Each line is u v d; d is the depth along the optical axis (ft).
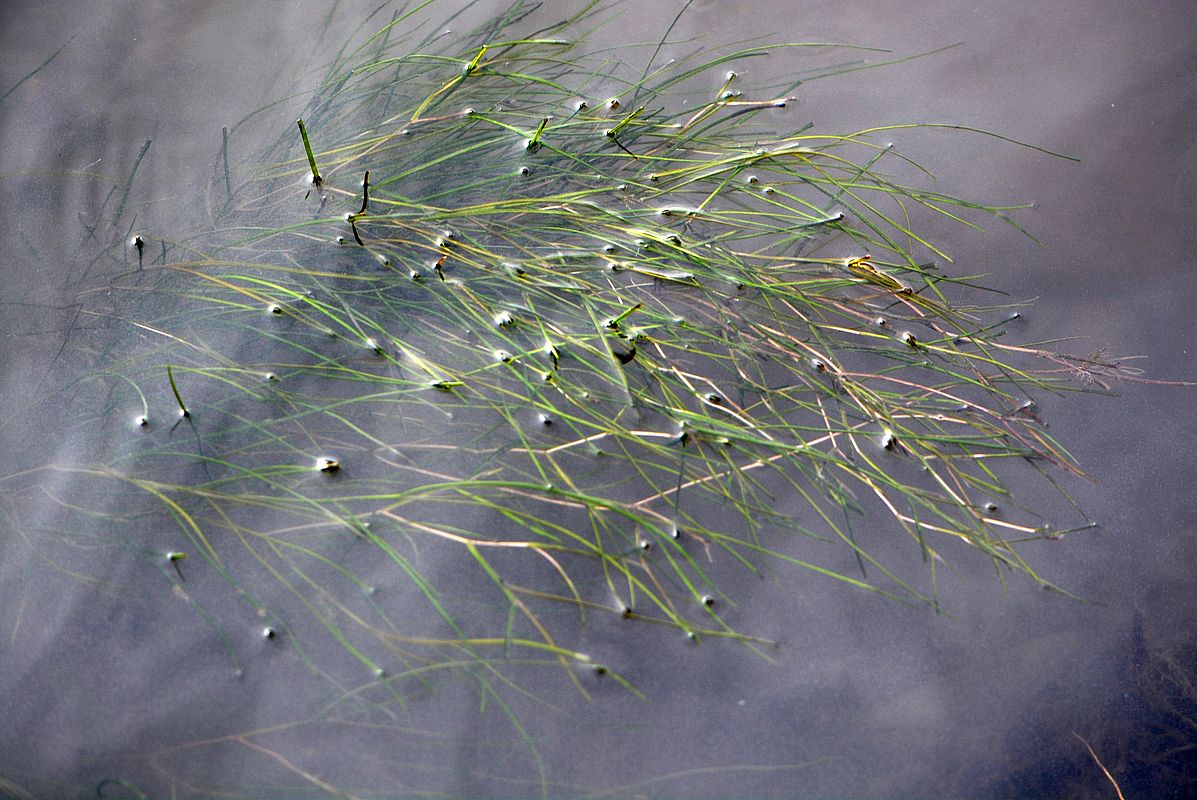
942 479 2.26
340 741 2.08
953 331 2.38
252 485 2.22
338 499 2.21
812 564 2.19
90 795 2.06
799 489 2.24
